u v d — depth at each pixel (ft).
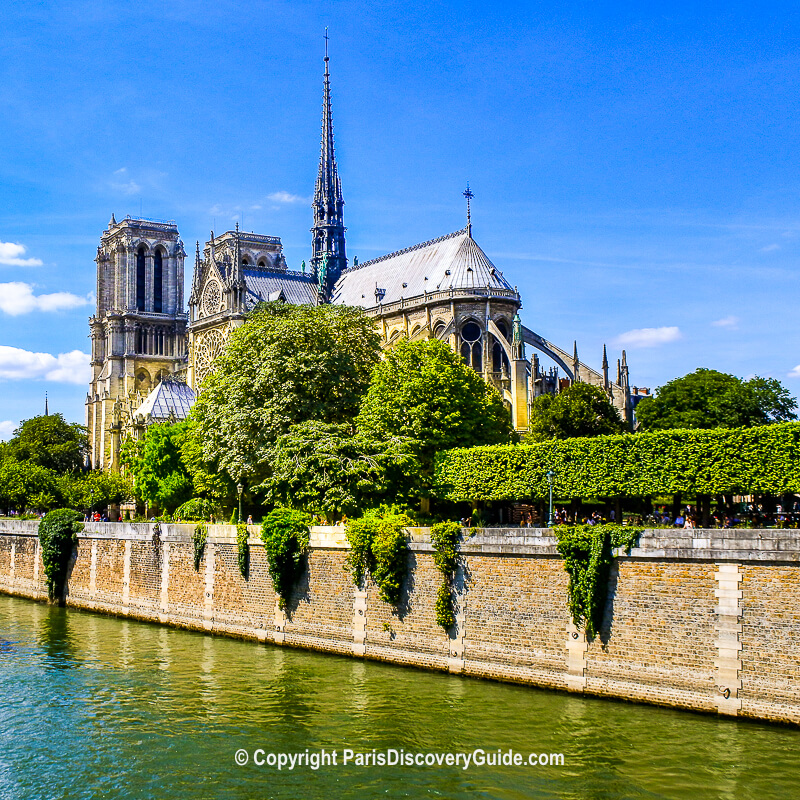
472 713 158.92
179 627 253.44
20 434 638.12
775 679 144.97
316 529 214.48
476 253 521.65
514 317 505.25
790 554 144.15
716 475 200.95
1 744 155.02
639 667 158.92
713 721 147.84
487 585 180.65
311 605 214.69
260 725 160.15
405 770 139.13
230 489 298.76
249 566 231.71
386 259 586.86
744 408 338.54
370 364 310.24
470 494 237.86
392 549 194.80
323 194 655.35
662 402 357.82
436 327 507.30
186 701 175.63
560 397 387.96
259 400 277.44
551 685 169.68
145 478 377.91
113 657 214.48
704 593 152.66
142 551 271.08
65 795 135.85
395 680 182.19
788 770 130.82
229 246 619.67
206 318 618.44
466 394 278.67
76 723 164.96
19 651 223.71
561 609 169.68
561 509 281.54
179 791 135.95
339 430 254.06
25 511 453.58
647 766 134.31
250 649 218.59
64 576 310.24
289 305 326.03
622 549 161.58
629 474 212.43
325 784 136.36
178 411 506.07
